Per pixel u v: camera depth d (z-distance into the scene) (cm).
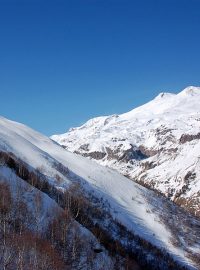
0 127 16175
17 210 7862
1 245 6350
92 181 16338
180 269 12106
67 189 12875
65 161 17500
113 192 16450
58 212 8638
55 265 6762
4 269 5825
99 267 7981
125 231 12625
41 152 15888
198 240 15525
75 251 7725
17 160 12519
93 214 12019
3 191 8175
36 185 10538
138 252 11238
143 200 17125
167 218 16388
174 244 14338
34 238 7069
